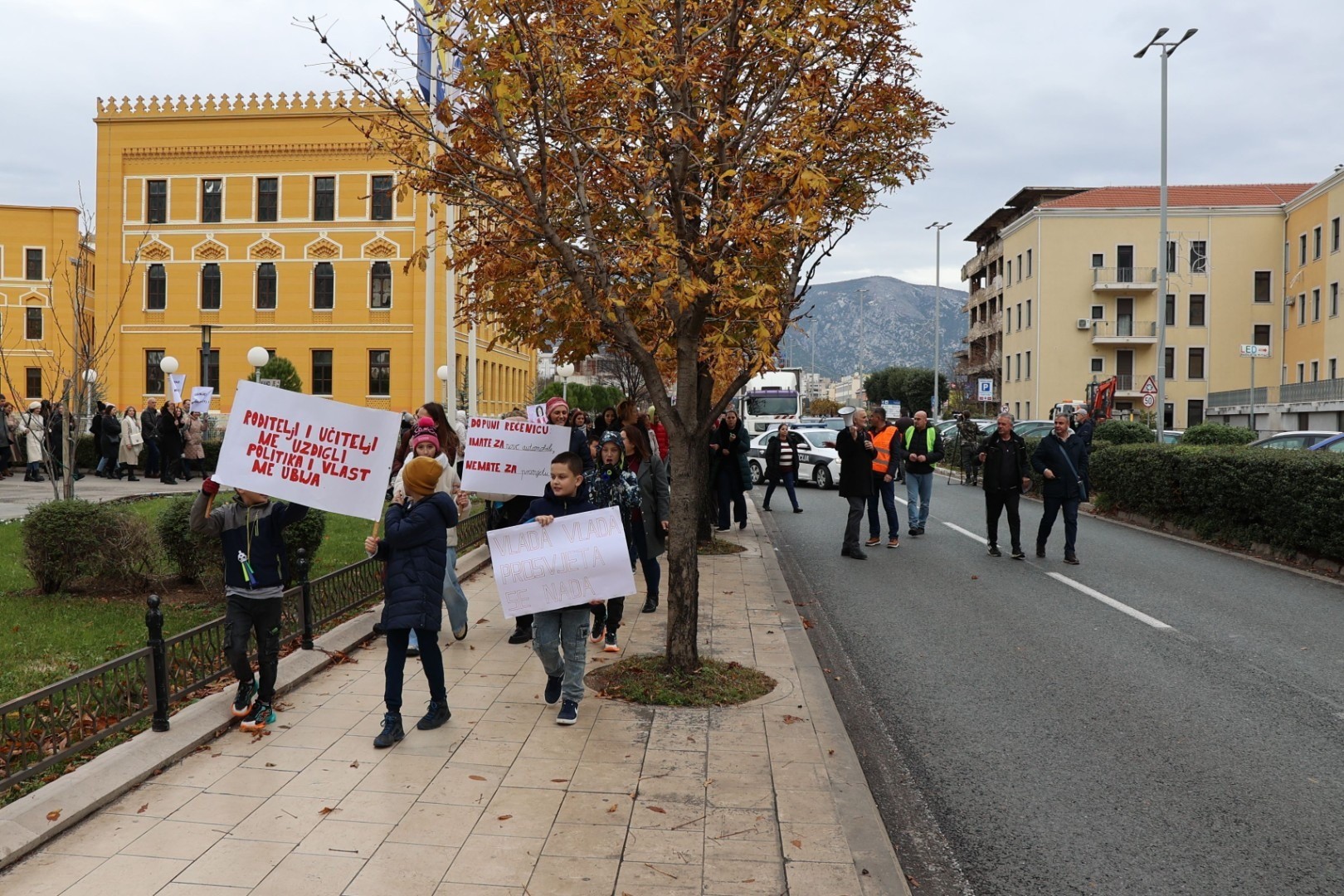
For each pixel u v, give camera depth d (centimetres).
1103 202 6488
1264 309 6169
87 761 554
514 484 978
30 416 2512
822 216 748
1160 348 2966
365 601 980
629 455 991
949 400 7744
